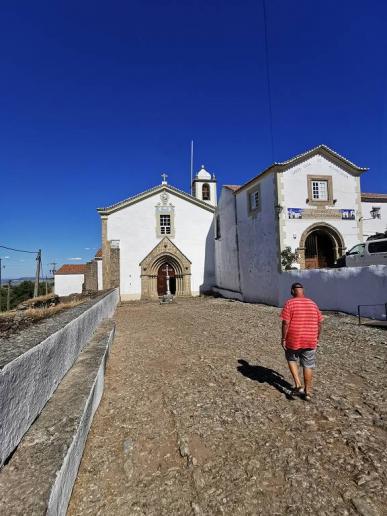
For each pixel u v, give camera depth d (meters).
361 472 3.29
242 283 21.86
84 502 3.00
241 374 6.34
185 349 8.52
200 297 26.14
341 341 8.58
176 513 2.87
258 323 12.20
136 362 7.54
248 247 20.92
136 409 5.04
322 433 4.06
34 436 3.02
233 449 3.82
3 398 2.57
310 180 17.84
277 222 17.33
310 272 14.62
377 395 5.10
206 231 28.16
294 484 3.17
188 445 3.94
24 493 2.23
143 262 26.61
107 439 4.16
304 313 5.11
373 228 21.64
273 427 4.27
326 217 17.91
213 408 4.91
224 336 10.00
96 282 32.38
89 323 7.57
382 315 10.98
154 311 18.12
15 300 33.44
